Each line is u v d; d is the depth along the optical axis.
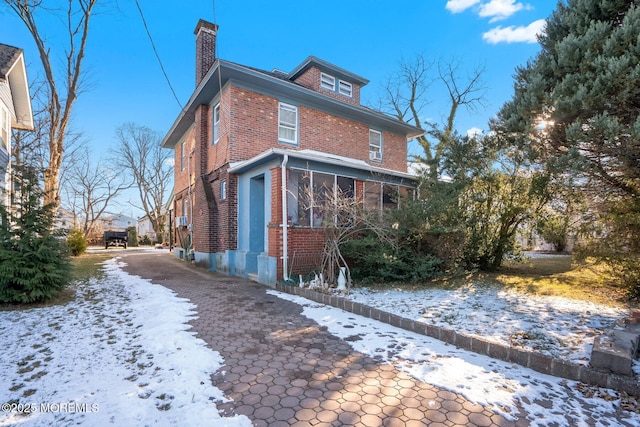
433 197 8.52
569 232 7.81
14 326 4.83
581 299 6.27
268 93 10.82
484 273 9.73
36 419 2.56
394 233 8.08
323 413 2.63
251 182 9.84
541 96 5.74
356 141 13.23
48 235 6.30
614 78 4.74
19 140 18.30
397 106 22.83
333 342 4.22
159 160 35.28
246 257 9.56
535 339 4.15
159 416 2.59
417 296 6.68
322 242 8.90
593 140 5.14
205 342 4.18
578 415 2.62
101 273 10.44
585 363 3.45
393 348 4.02
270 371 3.37
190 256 13.08
